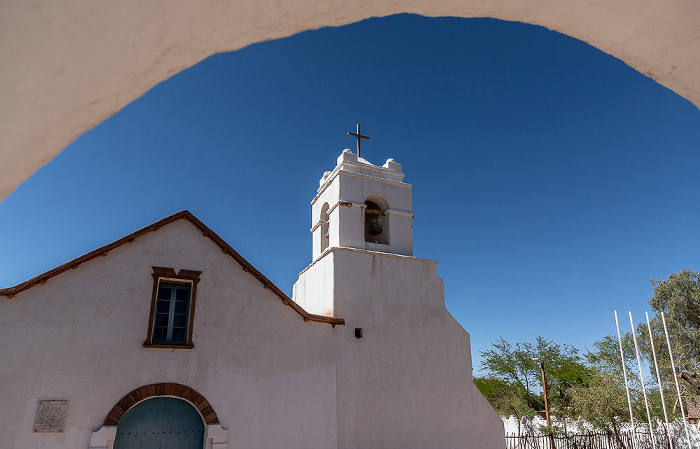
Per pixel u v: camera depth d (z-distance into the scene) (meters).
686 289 31.61
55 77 1.87
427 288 16.62
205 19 2.01
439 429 14.98
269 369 13.39
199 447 12.22
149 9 1.83
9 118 1.89
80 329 11.80
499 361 40.31
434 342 15.98
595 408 22.58
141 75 2.14
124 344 12.10
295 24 2.32
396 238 16.97
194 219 13.80
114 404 11.58
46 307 11.65
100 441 11.13
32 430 10.77
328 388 13.91
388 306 15.70
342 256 15.57
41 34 1.70
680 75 2.87
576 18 2.68
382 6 2.45
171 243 13.45
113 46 1.90
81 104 2.07
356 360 14.59
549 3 2.57
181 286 13.43
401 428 14.47
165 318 12.99
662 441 19.08
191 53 2.18
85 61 1.89
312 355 14.05
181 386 12.30
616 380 23.50
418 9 2.57
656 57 2.79
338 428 13.68
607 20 2.62
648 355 30.52
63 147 2.20
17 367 11.04
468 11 2.64
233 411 12.64
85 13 1.71
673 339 29.95
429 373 15.51
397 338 15.43
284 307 14.15
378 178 17.34
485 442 15.52
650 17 2.52
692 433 18.62
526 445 19.92
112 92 2.13
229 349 13.12
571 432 21.52
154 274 12.95
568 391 34.59
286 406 13.24
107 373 11.74
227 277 13.75
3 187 2.14
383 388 14.66
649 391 24.31
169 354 12.47
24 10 1.60
